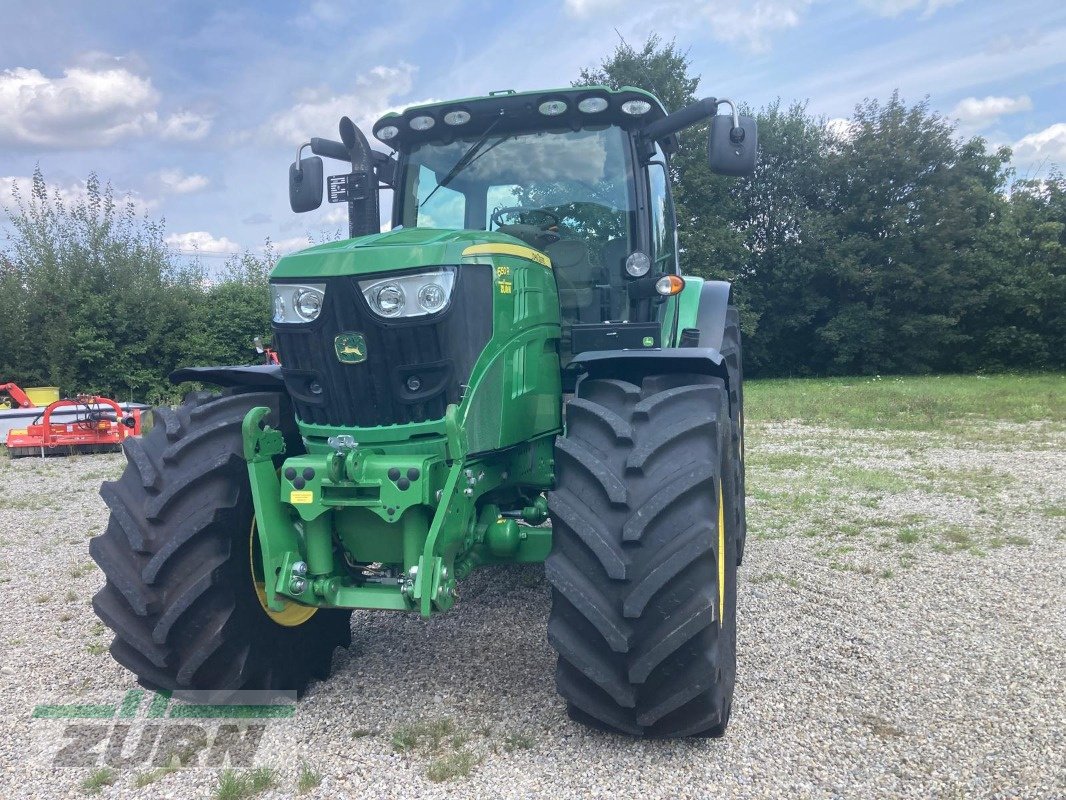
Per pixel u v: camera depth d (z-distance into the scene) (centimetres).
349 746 294
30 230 1727
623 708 282
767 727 302
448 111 413
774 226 3153
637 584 270
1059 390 1948
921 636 389
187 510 304
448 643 393
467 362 304
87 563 575
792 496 727
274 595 299
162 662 301
